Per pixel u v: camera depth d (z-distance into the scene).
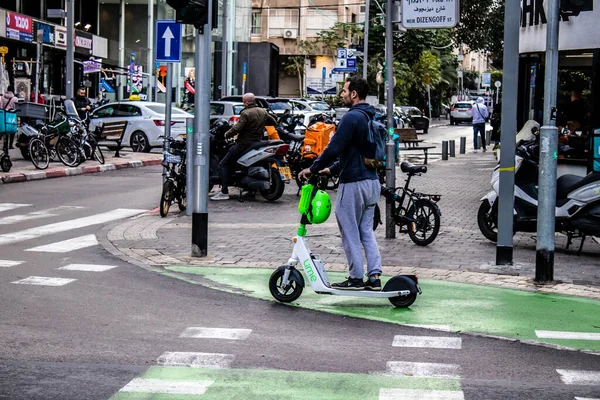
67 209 17.64
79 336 8.12
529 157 13.27
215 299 9.87
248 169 19.22
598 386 6.79
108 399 6.32
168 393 6.49
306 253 9.66
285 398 6.40
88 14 53.31
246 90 63.06
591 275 11.56
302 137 21.78
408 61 71.94
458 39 59.88
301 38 80.62
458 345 8.02
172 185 17.05
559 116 19.83
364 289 9.56
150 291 10.23
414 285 9.45
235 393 6.51
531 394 6.54
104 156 30.80
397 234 14.81
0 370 7.00
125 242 13.74
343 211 9.59
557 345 8.06
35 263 11.82
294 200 19.80
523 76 22.30
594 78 18.80
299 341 8.11
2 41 42.44
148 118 33.75
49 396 6.36
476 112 38.91
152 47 56.72
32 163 25.97
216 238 14.24
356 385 6.74
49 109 38.44
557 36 10.72
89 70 42.91
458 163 31.64
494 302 9.88
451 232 15.07
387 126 14.17
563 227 12.95
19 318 8.78
